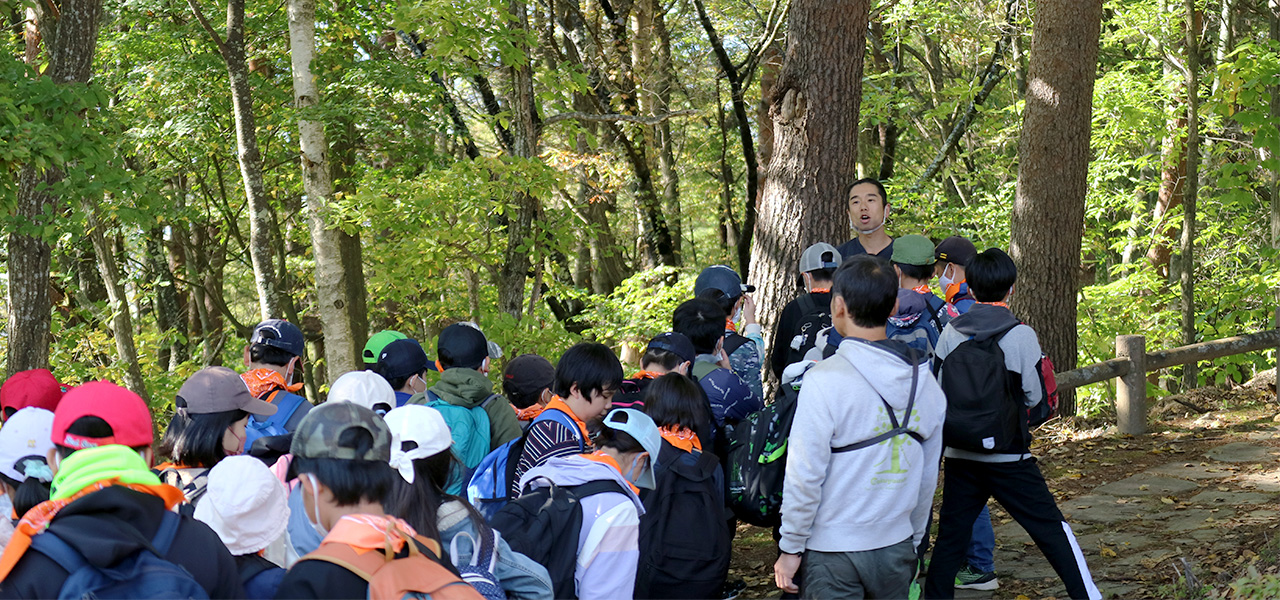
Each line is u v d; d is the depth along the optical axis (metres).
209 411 2.95
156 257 16.97
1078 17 8.48
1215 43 15.16
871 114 15.02
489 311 11.53
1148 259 16.14
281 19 13.60
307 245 17.77
